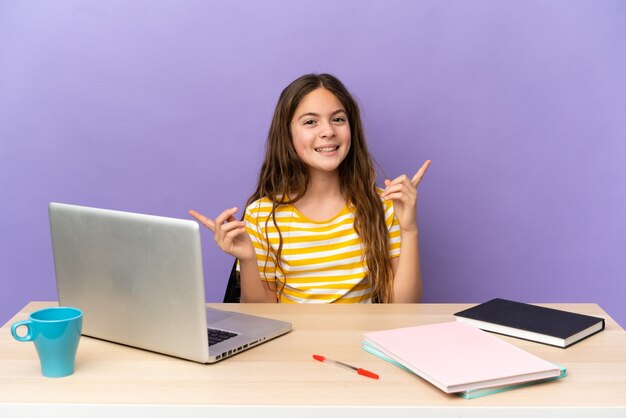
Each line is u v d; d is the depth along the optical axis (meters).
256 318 1.50
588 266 2.55
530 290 2.57
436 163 2.51
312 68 2.47
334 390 1.15
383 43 2.45
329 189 2.04
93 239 1.35
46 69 2.50
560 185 2.51
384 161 2.51
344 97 2.01
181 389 1.16
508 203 2.53
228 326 1.44
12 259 2.60
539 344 1.38
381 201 2.03
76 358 1.30
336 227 1.98
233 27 2.46
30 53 2.50
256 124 2.51
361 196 1.99
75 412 1.10
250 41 2.47
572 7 2.43
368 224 1.97
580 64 2.46
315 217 2.03
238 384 1.17
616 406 1.09
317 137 1.95
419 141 2.50
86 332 1.43
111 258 1.33
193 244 1.21
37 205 2.57
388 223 2.04
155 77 2.50
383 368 1.25
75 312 1.25
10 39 2.49
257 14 2.45
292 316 1.57
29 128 2.53
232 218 1.67
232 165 2.54
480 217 2.54
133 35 2.48
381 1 2.43
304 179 2.03
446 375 1.14
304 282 1.98
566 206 2.52
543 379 1.20
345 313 1.59
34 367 1.26
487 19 2.44
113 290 1.35
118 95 2.51
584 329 1.41
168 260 1.25
